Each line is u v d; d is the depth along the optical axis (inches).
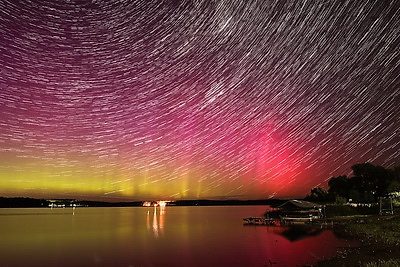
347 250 1230.9
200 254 1346.0
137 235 2158.0
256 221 3061.0
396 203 2920.8
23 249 1583.4
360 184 3754.9
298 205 2704.2
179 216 5354.3
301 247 1405.0
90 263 1224.2
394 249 1122.0
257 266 1071.0
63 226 3112.7
